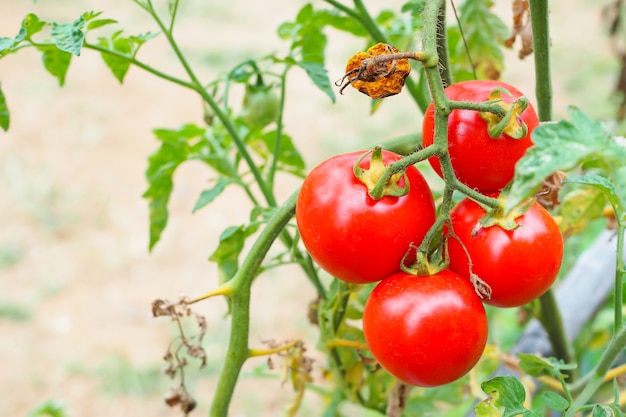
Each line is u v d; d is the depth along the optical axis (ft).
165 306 2.61
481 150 2.36
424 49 2.23
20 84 14.49
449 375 2.35
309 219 2.35
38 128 13.25
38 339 9.07
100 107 13.91
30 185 11.87
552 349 3.15
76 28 2.61
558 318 3.09
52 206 11.44
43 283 9.98
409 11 3.04
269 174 3.24
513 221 2.34
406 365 2.35
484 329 2.36
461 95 2.39
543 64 2.74
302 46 3.31
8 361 8.73
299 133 12.86
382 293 2.37
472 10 3.15
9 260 10.34
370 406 3.15
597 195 3.13
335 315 2.96
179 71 14.67
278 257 3.02
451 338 2.32
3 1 16.90
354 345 2.95
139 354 8.82
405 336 2.32
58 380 8.46
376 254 2.33
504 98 2.37
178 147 3.34
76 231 10.98
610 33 4.35
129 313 9.51
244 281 2.62
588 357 4.09
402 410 3.11
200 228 11.16
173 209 11.56
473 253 2.36
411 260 2.39
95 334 9.16
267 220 2.92
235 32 16.62
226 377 2.70
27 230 10.94
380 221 2.31
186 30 16.65
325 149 12.39
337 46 16.37
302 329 8.96
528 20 3.08
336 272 2.39
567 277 3.43
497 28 3.15
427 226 2.37
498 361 3.37
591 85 12.43
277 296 9.50
